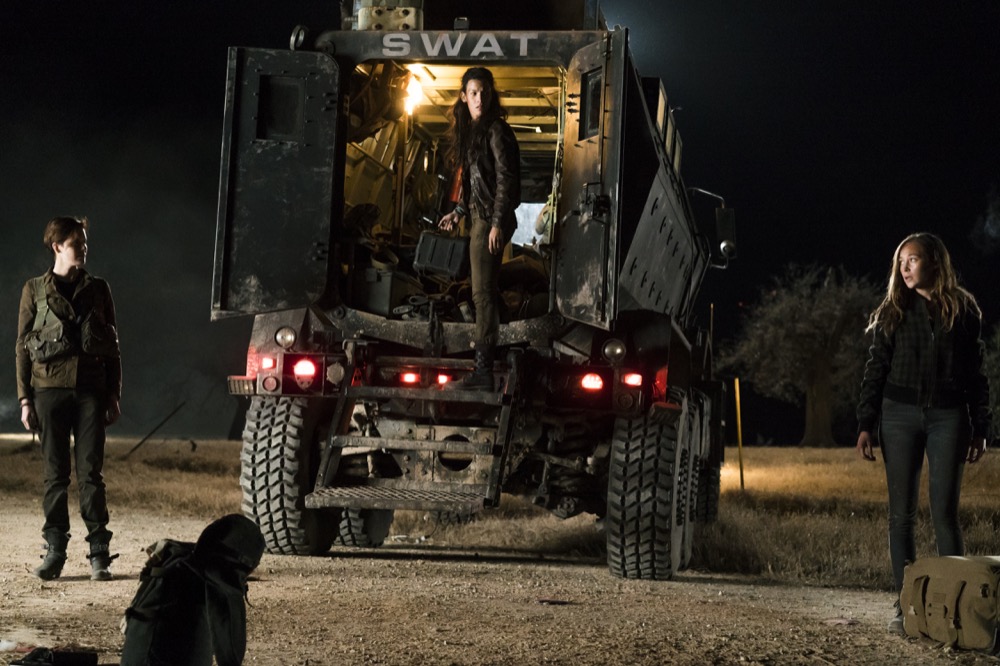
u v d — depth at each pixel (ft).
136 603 11.03
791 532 37.04
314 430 31.63
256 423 30.96
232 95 29.86
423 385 29.76
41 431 25.16
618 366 28.66
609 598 24.62
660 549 28.48
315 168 29.63
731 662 17.53
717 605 24.06
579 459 30.89
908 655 18.62
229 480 63.16
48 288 24.90
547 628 20.06
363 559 31.63
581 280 27.99
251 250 29.66
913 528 21.43
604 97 27.86
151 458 85.35
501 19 34.81
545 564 32.42
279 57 29.89
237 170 29.78
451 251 29.48
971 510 49.16
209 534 11.19
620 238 27.53
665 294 36.68
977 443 20.93
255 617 20.17
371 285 30.45
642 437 29.01
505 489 31.83
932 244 20.95
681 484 30.45
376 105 32.19
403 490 28.60
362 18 31.81
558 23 34.76
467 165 29.37
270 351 30.09
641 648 18.31
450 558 33.22
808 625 21.45
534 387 28.99
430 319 29.63
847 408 215.51
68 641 17.35
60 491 25.07
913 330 21.09
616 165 27.50
